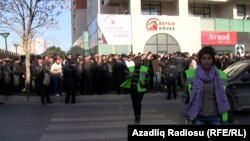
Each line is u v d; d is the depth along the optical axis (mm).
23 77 20641
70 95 17922
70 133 10328
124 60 19594
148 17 30250
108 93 19812
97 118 12938
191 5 37469
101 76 19281
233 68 13422
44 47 23922
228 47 33625
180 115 13297
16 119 12977
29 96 18609
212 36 32938
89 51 34125
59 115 13820
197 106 5305
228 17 37781
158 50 30656
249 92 12633
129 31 29547
